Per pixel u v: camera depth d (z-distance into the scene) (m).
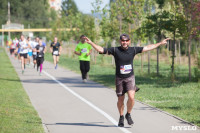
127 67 16.55
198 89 31.20
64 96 27.52
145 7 51.66
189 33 38.16
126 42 16.30
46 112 21.02
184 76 43.84
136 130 16.45
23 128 15.97
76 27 86.44
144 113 20.72
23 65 46.88
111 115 20.09
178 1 39.81
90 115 20.08
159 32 44.50
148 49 16.56
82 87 33.34
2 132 14.86
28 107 22.16
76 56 101.44
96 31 73.12
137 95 27.97
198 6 38.00
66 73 48.81
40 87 33.28
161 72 52.19
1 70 50.28
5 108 20.66
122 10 53.03
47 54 110.56
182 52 95.56
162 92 29.64
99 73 49.31
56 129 16.61
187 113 20.52
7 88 30.80
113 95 28.08
